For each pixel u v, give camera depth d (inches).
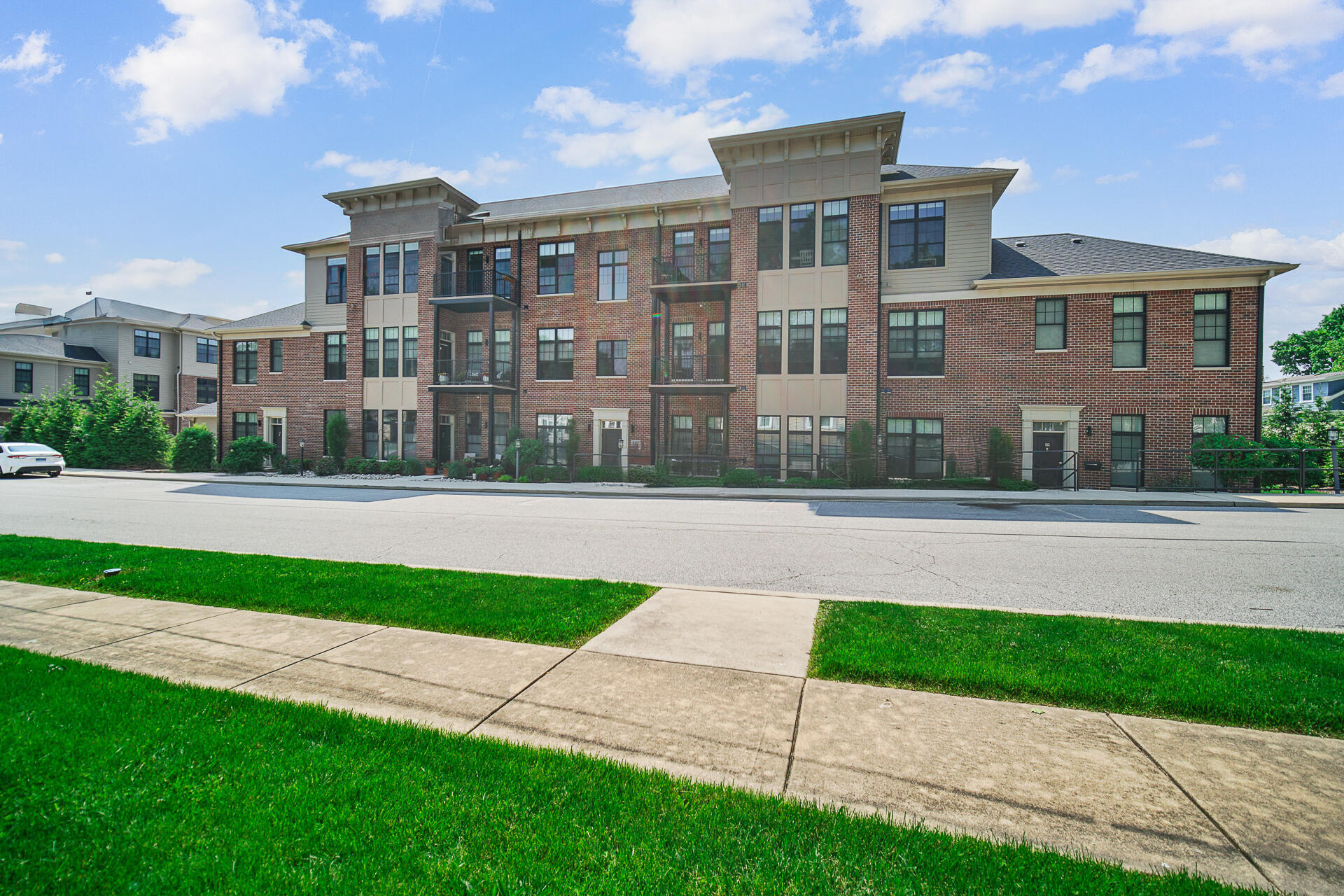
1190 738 149.3
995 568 342.6
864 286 865.5
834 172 880.3
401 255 1112.2
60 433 1366.9
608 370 1034.1
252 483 952.9
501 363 1099.9
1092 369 802.8
